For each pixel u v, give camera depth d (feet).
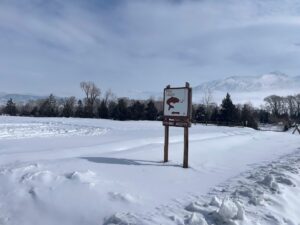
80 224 12.18
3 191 14.55
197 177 18.62
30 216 12.96
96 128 70.18
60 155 23.65
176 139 39.45
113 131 60.90
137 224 10.99
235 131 67.00
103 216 12.27
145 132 57.82
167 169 20.06
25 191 14.37
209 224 11.00
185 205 13.06
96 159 21.21
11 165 17.84
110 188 14.66
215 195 14.58
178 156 25.27
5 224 12.60
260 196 13.97
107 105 188.24
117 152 25.52
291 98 252.21
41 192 14.15
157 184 16.39
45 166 17.58
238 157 27.68
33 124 78.79
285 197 14.60
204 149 30.66
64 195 13.88
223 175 19.60
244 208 12.71
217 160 25.11
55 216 12.81
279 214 12.60
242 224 11.02
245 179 17.90
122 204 13.08
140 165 20.59
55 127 69.15
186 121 21.18
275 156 29.40
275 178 17.98
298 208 14.20
